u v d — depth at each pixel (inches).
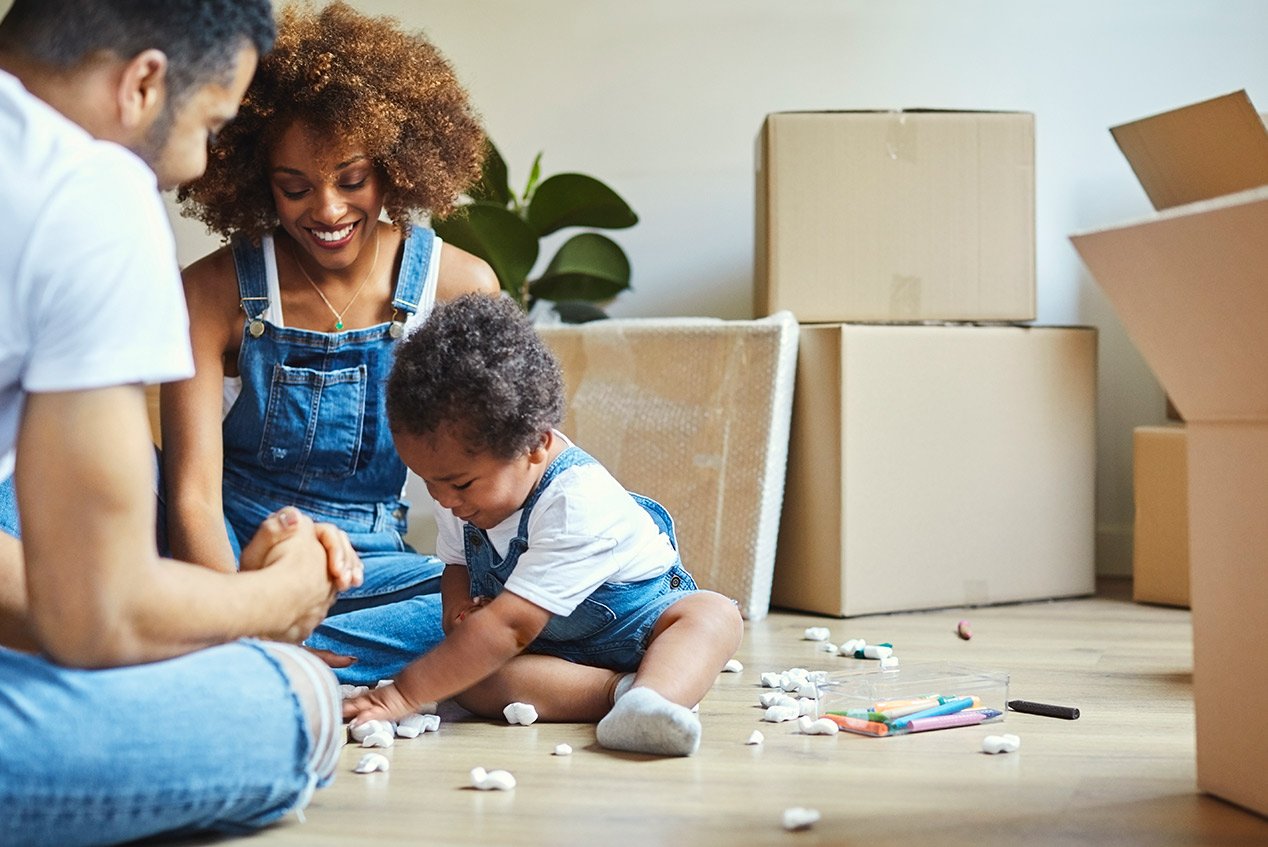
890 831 41.0
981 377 95.3
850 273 95.0
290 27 62.1
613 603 59.1
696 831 41.0
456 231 100.1
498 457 54.9
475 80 119.3
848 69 114.4
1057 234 112.7
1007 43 112.5
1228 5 109.9
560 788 46.3
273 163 61.6
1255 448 41.7
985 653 75.9
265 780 39.6
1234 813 42.8
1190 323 42.0
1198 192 74.0
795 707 58.3
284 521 43.4
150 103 37.6
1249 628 42.3
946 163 95.0
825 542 92.3
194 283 65.0
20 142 34.3
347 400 67.0
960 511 95.0
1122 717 57.9
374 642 64.6
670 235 117.4
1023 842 39.8
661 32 116.8
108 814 36.6
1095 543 102.1
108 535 34.3
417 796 45.4
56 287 33.9
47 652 36.2
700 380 94.9
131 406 34.8
